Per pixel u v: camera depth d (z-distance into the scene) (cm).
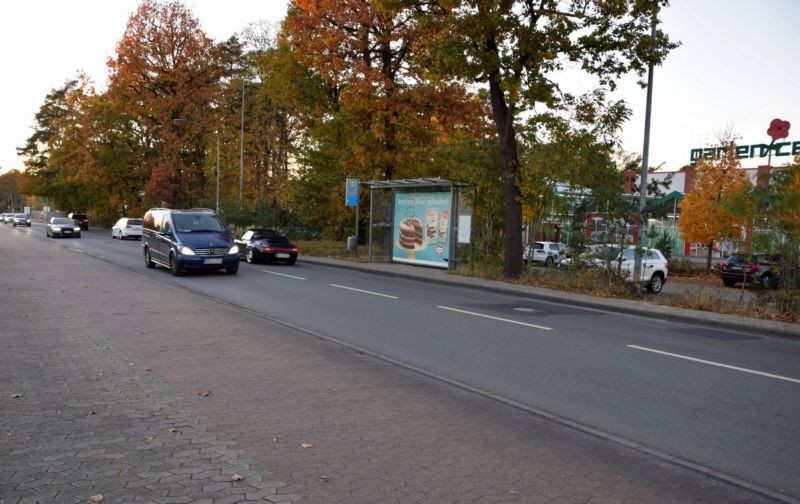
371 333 1002
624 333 1073
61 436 481
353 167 3072
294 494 383
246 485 395
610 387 686
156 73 5225
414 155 2981
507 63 1744
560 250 1841
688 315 1270
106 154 6184
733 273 2541
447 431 518
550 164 1862
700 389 687
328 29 2739
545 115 1828
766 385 712
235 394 614
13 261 2297
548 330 1072
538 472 433
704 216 3080
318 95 3134
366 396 622
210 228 2025
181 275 1944
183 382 657
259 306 1288
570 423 550
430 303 1405
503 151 1955
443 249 2350
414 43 2702
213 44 5391
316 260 2739
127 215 7450
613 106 1833
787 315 1264
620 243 1681
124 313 1135
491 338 977
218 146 4203
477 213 2216
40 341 863
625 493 402
